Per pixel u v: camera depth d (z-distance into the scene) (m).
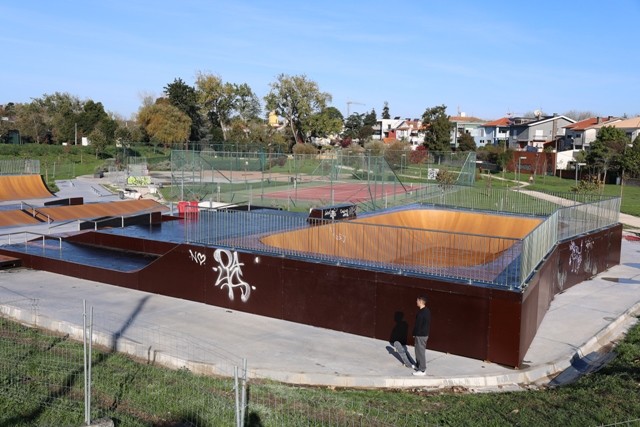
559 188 53.12
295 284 13.66
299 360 10.98
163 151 84.94
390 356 11.38
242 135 91.94
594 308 15.38
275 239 16.00
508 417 8.31
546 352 11.77
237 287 14.52
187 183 39.38
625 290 17.66
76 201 33.50
